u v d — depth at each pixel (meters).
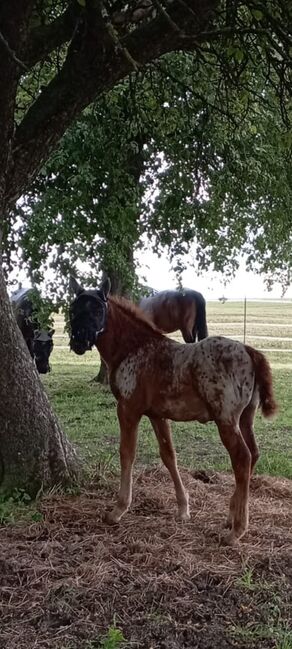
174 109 8.67
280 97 5.90
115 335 5.40
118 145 10.31
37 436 5.93
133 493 5.98
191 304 14.08
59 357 20.42
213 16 5.49
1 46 5.09
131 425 5.32
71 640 3.56
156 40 5.38
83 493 5.98
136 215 11.02
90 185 10.23
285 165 11.05
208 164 10.34
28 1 5.04
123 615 3.85
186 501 5.44
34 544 4.80
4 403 5.79
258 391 5.02
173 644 3.54
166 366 5.16
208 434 9.40
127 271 11.35
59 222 10.22
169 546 4.76
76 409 11.22
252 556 4.63
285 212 11.85
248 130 9.77
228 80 6.28
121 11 5.51
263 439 9.13
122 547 4.75
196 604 3.98
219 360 4.92
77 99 5.64
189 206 10.88
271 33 5.52
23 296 12.77
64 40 5.56
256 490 6.25
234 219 12.30
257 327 30.55
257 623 3.79
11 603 3.99
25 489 5.80
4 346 5.82
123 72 5.55
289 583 4.29
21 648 3.49
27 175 5.82
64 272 10.46
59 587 4.09
